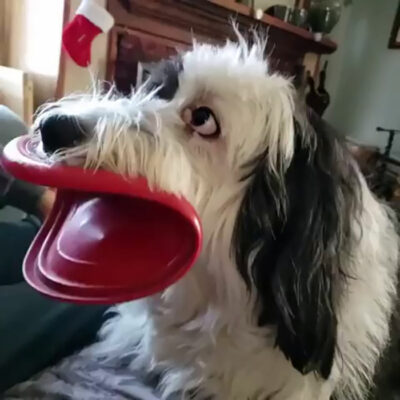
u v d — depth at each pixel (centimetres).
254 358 77
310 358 70
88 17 133
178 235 59
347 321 75
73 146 57
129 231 61
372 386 81
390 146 291
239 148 70
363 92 336
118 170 59
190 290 78
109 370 83
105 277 57
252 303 74
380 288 80
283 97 71
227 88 70
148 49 187
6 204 107
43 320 87
